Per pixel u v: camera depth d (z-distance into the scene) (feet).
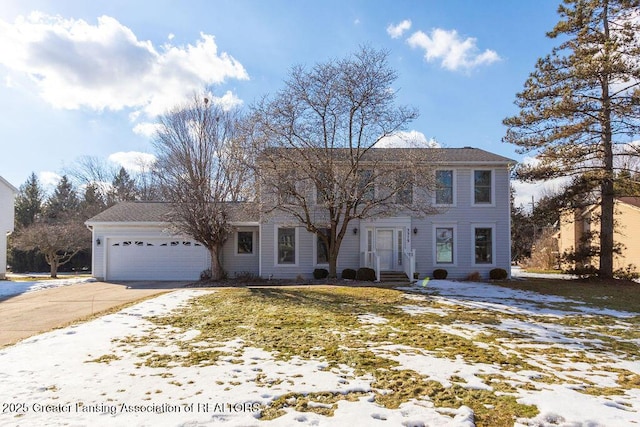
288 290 47.65
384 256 65.92
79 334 26.63
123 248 69.51
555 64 59.67
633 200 82.23
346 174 54.39
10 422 13.70
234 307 36.65
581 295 48.19
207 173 63.82
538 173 61.31
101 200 141.90
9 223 83.56
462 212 67.05
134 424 13.56
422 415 14.38
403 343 24.63
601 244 62.28
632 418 14.29
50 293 50.16
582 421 14.02
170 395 16.10
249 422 13.76
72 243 87.45
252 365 20.02
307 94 53.01
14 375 18.44
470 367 19.97
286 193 54.39
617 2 57.36
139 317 32.24
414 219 66.59
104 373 18.75
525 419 14.21
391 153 57.67
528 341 25.81
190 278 69.05
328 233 65.67
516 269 108.47
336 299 41.57
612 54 54.08
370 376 18.45
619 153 59.52
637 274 62.18
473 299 43.57
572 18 59.06
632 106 54.54
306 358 21.25
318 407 15.06
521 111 62.08
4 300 44.19
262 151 52.75
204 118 65.41
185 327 28.78
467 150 73.20
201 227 60.64
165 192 68.23
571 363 21.13
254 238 69.97
